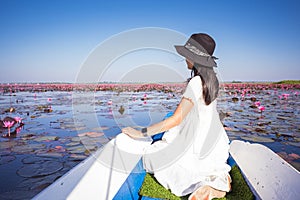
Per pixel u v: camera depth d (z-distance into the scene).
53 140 2.70
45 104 5.48
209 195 1.07
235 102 6.01
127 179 1.33
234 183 1.29
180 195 1.13
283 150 2.38
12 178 1.70
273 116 4.12
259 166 1.25
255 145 1.48
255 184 1.12
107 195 1.12
